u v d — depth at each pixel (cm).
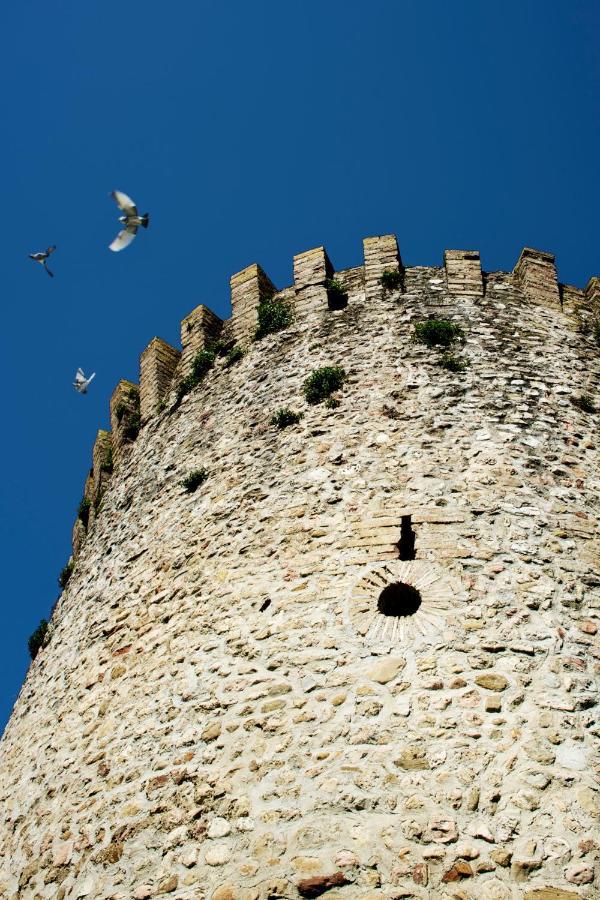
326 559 1138
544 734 910
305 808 895
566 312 1606
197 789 966
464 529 1129
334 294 1655
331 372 1429
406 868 823
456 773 884
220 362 1698
